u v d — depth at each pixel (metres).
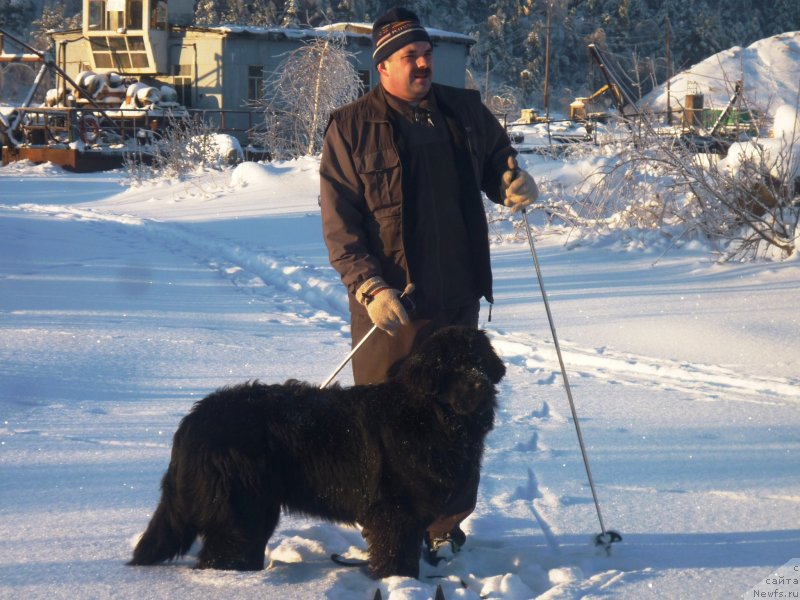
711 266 12.32
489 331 9.46
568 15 84.88
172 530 3.95
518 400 7.13
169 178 27.69
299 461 3.96
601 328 9.49
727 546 4.27
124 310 10.46
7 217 19.45
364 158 4.28
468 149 4.38
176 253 15.66
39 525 4.36
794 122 13.34
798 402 7.03
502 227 16.05
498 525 4.66
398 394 3.91
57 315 9.99
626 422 6.52
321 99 28.84
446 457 3.82
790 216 13.02
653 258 13.12
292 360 8.32
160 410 6.59
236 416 3.91
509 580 3.81
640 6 86.44
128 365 7.94
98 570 3.84
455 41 43.62
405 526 3.87
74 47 45.44
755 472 5.38
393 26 4.25
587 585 3.77
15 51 82.50
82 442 5.76
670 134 14.97
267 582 3.72
